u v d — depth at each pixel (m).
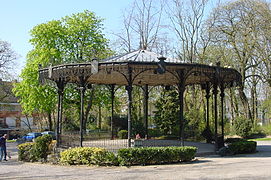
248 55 31.81
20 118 48.56
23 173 11.56
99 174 10.69
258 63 32.06
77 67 15.08
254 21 30.05
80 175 10.61
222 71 16.28
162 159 12.91
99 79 20.11
